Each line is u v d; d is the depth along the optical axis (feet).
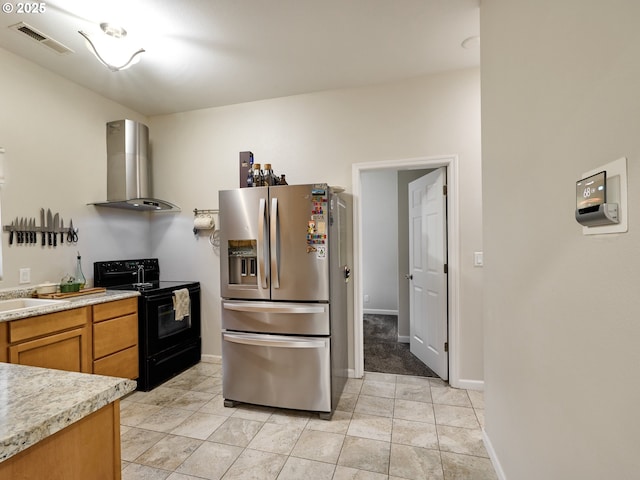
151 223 11.93
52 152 8.82
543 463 3.74
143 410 8.03
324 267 7.62
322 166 10.12
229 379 8.17
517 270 4.48
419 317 11.27
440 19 6.92
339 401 8.39
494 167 5.49
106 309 8.22
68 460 2.46
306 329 7.70
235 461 6.09
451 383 9.14
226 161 11.07
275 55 8.21
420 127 9.30
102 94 10.19
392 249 18.54
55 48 7.78
